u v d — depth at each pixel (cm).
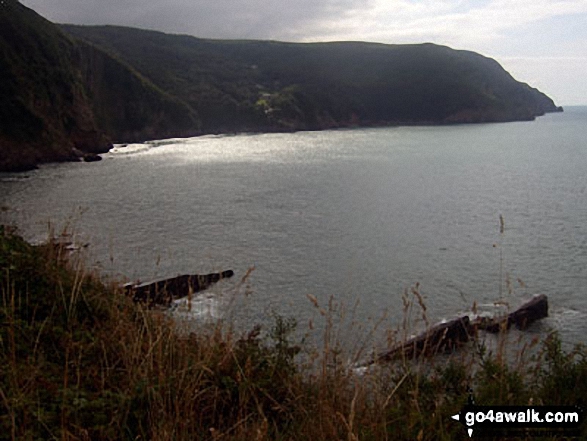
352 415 359
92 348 543
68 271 770
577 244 2894
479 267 2467
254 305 1830
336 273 2347
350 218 3597
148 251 2634
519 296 2073
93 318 631
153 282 1700
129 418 408
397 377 509
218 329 598
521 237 3064
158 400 414
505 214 3762
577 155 8406
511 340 1456
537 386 491
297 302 1919
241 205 4041
